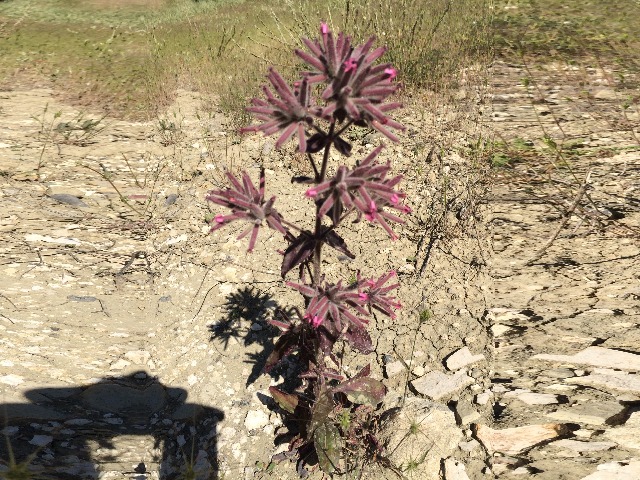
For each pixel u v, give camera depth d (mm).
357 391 300
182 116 678
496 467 288
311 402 310
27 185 536
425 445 305
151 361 374
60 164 580
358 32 658
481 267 410
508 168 513
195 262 436
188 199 511
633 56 740
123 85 808
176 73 816
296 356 365
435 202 474
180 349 379
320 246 278
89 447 320
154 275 434
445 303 385
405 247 434
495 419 311
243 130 236
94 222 490
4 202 505
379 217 240
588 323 358
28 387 344
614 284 384
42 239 462
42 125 670
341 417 302
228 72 781
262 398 346
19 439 315
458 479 288
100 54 967
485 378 333
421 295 392
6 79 840
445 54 719
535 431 301
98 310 403
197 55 869
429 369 345
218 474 315
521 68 723
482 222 452
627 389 315
